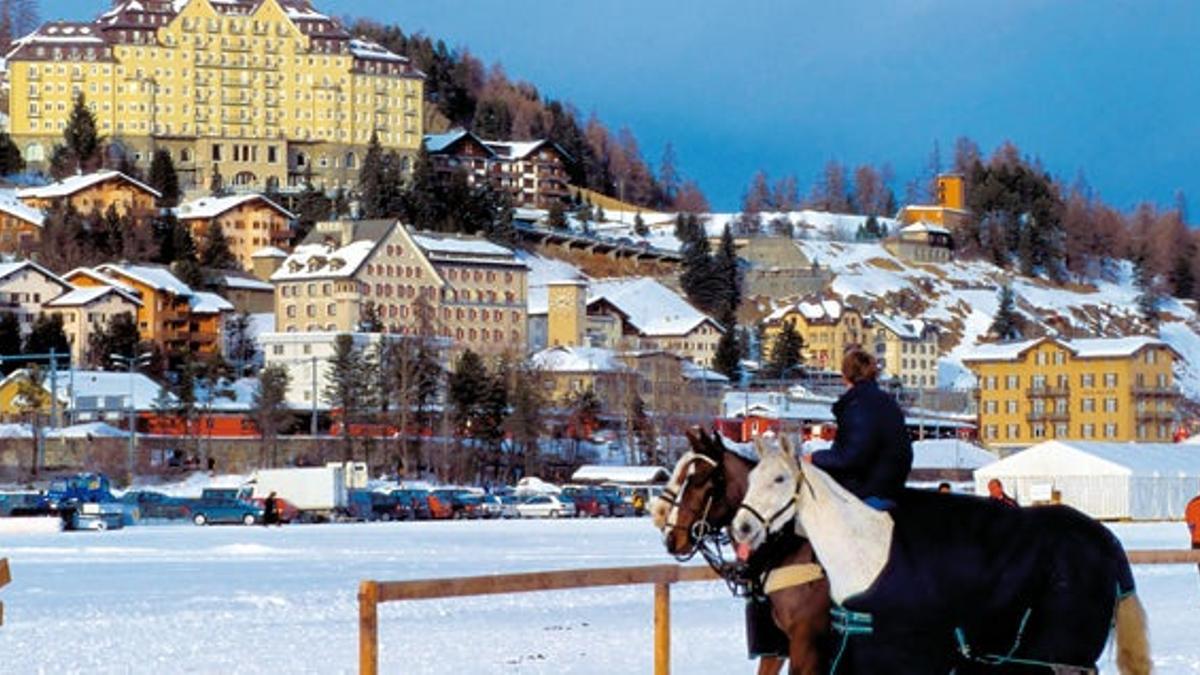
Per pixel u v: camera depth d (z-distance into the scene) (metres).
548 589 20.94
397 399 197.25
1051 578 18.41
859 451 19.83
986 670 18.73
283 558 69.00
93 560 68.19
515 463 197.38
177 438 188.75
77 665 30.62
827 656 20.05
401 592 18.53
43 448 178.62
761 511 19.41
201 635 36.19
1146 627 18.69
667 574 22.81
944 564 18.56
